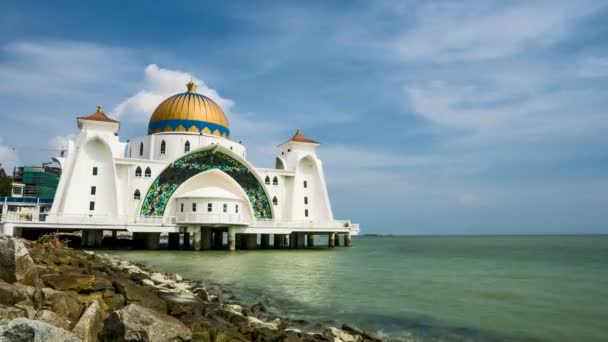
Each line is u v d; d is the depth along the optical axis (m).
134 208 47.81
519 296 21.97
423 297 21.31
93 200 46.22
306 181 59.28
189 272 28.92
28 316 8.70
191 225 46.50
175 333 9.06
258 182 54.16
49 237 28.28
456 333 15.02
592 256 56.41
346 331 14.44
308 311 17.77
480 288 24.48
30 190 81.44
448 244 115.75
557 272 34.09
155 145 54.69
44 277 12.75
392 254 57.09
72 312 9.98
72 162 46.50
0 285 9.43
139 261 35.38
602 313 18.09
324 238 144.62
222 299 19.64
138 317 8.91
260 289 22.58
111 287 13.42
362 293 22.09
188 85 60.44
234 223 47.12
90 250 43.88
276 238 57.03
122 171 48.31
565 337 14.66
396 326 15.76
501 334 14.96
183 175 50.34
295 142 59.22
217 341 10.12
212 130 57.00
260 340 11.56
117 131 52.69
